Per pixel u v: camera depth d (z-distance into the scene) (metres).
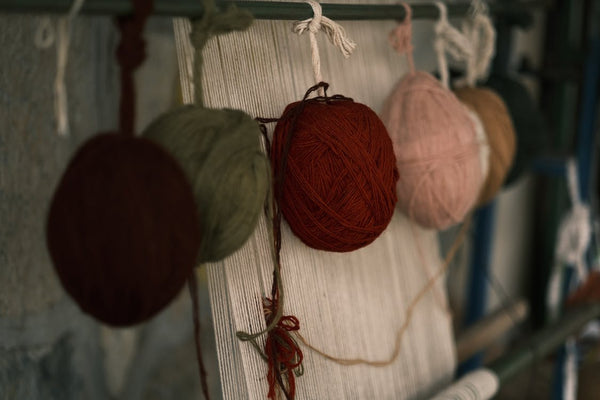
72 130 0.92
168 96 1.04
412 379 0.93
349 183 0.67
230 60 0.74
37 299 0.91
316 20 0.70
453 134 0.78
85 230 0.52
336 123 0.67
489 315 1.21
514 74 1.33
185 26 0.71
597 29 1.51
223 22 0.62
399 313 0.92
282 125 0.69
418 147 0.77
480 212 1.37
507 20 1.08
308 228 0.69
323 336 0.81
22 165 0.86
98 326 1.01
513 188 1.70
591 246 1.49
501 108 0.91
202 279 1.10
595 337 1.53
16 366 0.90
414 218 0.83
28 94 0.86
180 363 1.12
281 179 0.68
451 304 1.55
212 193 0.58
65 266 0.53
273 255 0.68
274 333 0.74
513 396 1.58
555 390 1.33
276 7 0.68
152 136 0.59
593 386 1.35
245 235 0.61
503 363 0.98
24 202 0.87
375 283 0.89
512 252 1.76
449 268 1.51
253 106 0.75
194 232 0.56
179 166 0.56
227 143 0.59
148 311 0.55
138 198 0.53
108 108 0.97
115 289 0.53
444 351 0.99
